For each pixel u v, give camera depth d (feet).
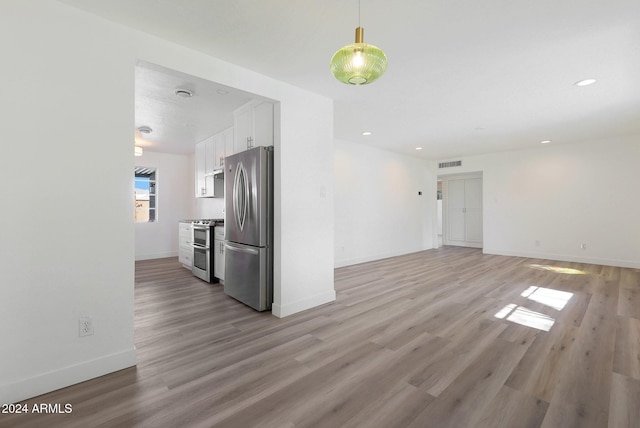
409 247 23.43
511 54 7.89
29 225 5.53
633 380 5.93
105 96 6.32
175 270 16.98
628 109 12.17
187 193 22.65
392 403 5.29
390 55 7.92
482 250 24.25
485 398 5.41
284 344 7.64
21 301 5.45
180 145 19.08
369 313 9.88
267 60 8.20
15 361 5.39
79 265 6.03
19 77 5.44
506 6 5.98
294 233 10.00
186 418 4.91
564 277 14.69
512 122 14.08
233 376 6.17
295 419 4.89
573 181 18.72
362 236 19.57
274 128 9.89
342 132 16.11
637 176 16.62
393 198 21.95
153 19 6.38
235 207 11.21
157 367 6.54
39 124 5.62
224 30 6.81
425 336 8.06
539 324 8.82
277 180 9.72
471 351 7.20
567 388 5.69
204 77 7.80
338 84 9.85
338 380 6.01
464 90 10.27
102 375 6.21
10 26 5.37
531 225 20.51
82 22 6.07
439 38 7.13
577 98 10.98
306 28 6.74
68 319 5.90
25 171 5.49
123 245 6.54
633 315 9.47
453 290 12.58
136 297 11.79
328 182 11.12
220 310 10.25
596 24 6.57
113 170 6.42
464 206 27.37
